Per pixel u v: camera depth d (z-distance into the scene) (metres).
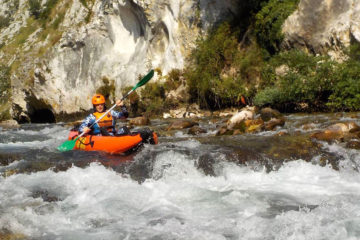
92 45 21.39
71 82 21.78
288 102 13.12
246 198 4.99
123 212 4.70
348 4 12.77
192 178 5.96
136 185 5.55
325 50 13.23
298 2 14.58
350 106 11.60
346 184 5.44
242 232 4.05
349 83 11.72
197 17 17.14
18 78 24.56
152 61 18.84
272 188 5.36
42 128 15.62
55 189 5.44
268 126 9.15
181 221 4.39
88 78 21.20
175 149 7.00
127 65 19.91
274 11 14.98
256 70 15.09
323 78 12.24
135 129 11.37
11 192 5.35
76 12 28.73
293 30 14.07
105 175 5.94
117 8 20.36
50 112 23.30
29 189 5.45
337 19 12.95
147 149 7.14
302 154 6.53
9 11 41.97
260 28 15.35
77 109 21.45
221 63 16.16
